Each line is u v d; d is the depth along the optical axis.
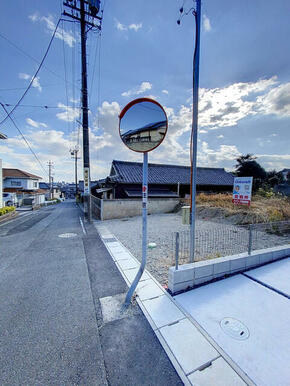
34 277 2.95
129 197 12.02
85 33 8.25
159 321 1.88
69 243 4.91
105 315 2.00
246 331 1.73
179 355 1.48
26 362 1.45
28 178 25.25
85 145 8.53
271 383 1.26
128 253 4.09
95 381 1.30
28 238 5.46
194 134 2.83
